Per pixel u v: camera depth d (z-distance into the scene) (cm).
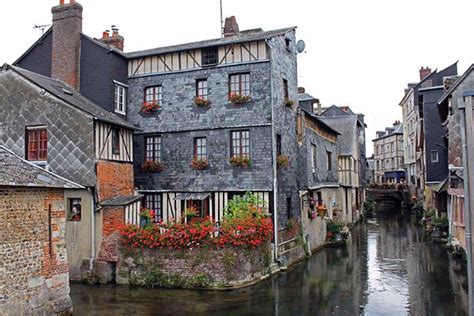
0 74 1451
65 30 1659
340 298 1133
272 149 1504
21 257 856
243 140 1556
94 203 1339
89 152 1343
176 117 1633
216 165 1570
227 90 1575
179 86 1639
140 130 1600
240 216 1319
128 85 1703
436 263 1559
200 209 1577
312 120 2053
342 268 1506
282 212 1570
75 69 1638
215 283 1226
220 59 1589
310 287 1246
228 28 1773
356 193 3222
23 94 1418
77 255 1342
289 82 1716
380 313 1009
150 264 1280
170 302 1103
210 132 1585
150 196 1647
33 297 877
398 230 2530
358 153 3456
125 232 1296
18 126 1415
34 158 1401
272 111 1513
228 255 1227
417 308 1043
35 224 893
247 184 1523
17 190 856
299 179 1786
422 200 3466
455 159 1664
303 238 1738
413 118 4009
